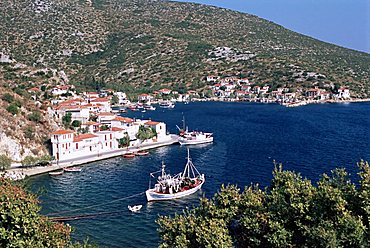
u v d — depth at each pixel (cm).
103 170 12962
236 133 19350
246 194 5119
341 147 15675
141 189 10831
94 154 14938
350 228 3903
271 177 11575
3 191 4119
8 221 3947
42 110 16188
